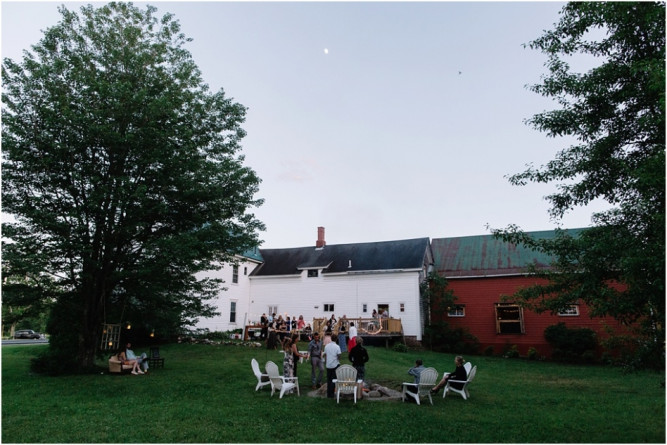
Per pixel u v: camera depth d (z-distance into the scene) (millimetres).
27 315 14156
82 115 12562
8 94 12977
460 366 11461
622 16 6500
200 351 19391
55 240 12625
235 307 30453
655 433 7828
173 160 13250
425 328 27953
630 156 6984
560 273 8016
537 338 26328
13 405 9430
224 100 16250
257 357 17797
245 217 15945
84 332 14352
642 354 6441
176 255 12828
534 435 7645
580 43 7426
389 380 14102
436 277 28250
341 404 10008
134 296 14898
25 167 12703
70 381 12508
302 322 26109
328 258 32188
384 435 7535
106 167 13648
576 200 7379
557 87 7410
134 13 15664
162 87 14516
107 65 14391
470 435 7602
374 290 28984
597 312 6527
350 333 19984
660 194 5887
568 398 11578
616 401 11211
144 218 13742
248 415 8781
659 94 5684
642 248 5918
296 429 7844
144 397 10430
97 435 7336
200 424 8094
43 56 13867
